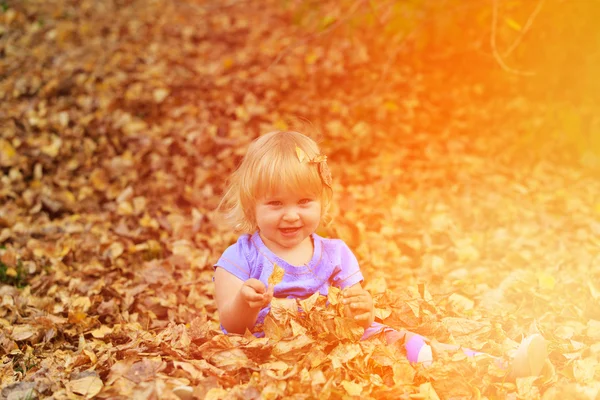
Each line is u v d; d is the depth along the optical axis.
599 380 2.90
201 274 4.39
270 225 2.89
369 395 2.60
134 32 9.14
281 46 8.37
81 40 8.73
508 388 2.69
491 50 7.23
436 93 7.31
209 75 7.73
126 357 2.80
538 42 6.84
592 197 5.62
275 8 9.98
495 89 7.27
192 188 5.64
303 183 2.86
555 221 5.18
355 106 6.86
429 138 6.62
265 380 2.55
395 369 2.67
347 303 2.81
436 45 7.51
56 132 6.33
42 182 5.64
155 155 6.03
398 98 7.17
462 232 5.01
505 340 3.04
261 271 2.96
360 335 2.78
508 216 5.24
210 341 2.81
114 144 6.21
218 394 2.50
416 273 4.31
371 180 5.87
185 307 3.90
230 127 6.56
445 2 6.93
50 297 4.04
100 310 3.87
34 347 3.49
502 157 6.32
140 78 7.46
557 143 6.46
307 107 6.94
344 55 7.88
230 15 9.79
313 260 3.01
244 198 2.98
